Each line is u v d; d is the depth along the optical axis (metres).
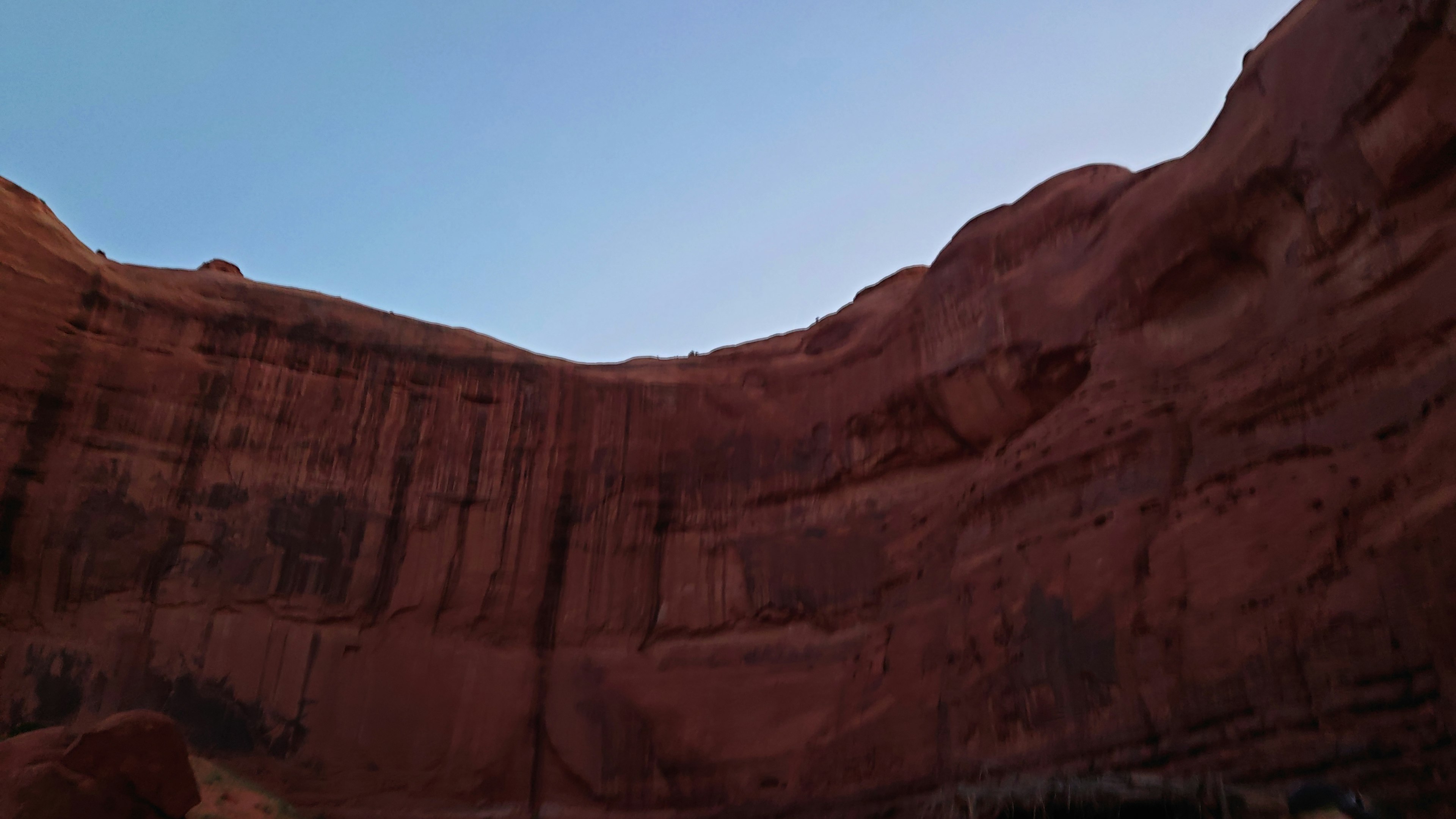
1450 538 12.24
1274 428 16.03
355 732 22.84
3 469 21.80
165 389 24.30
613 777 23.45
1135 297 20.47
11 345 22.61
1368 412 14.66
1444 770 11.43
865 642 23.17
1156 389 18.73
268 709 22.30
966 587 19.52
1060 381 22.25
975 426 24.36
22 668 20.59
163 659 21.86
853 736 20.98
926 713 19.80
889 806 19.33
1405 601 12.53
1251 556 14.79
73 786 12.33
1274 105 18.20
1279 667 13.59
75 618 21.53
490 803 23.03
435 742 23.38
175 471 23.72
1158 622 15.41
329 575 24.31
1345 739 12.49
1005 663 17.56
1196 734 14.13
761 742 23.00
